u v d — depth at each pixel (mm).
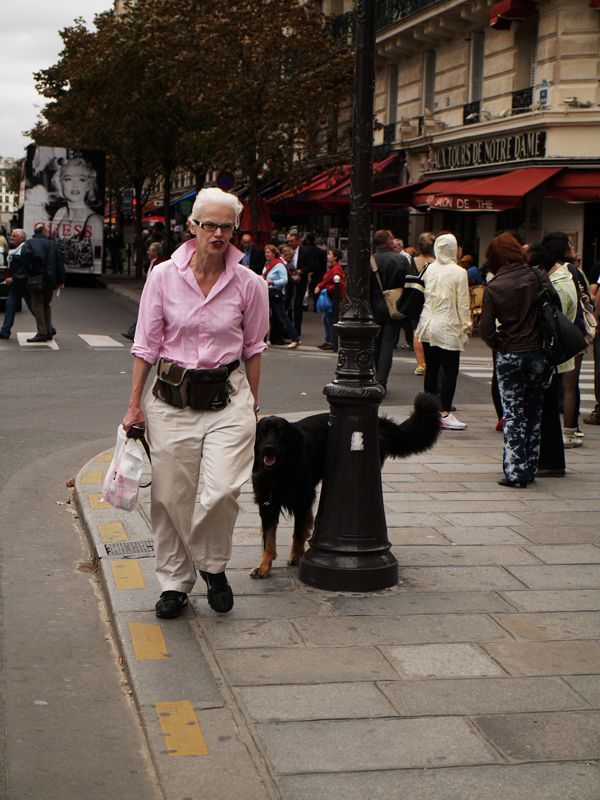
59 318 21953
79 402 10969
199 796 2867
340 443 4738
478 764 3064
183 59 24438
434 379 9633
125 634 4086
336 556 4711
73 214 32219
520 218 22594
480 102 24000
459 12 23891
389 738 3223
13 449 8375
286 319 17312
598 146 20531
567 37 20406
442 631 4188
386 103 30000
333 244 27203
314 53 24469
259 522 5953
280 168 24875
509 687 3633
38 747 3242
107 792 2957
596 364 10016
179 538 4281
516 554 5328
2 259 21703
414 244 27984
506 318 6730
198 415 4137
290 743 3178
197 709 3404
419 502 6500
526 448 7012
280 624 4238
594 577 4953
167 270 4066
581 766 3064
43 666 3945
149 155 38062
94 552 5383
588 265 21500
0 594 4820
